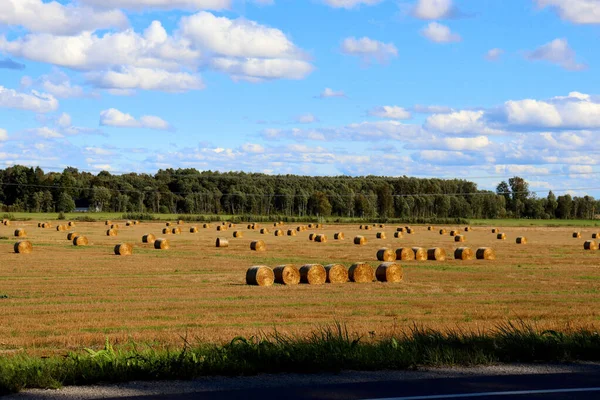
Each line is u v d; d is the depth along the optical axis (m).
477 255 47.03
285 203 165.25
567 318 20.59
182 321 19.95
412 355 11.33
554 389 9.55
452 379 10.21
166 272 35.75
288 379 10.19
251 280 30.64
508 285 30.72
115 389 9.52
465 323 19.41
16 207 146.50
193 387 9.64
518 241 69.06
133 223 102.25
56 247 54.59
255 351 11.27
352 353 11.35
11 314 21.31
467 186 189.88
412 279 33.62
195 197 162.00
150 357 10.91
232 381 10.04
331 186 177.75
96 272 35.38
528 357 11.77
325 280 31.95
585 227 115.19
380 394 9.23
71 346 15.71
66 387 9.65
